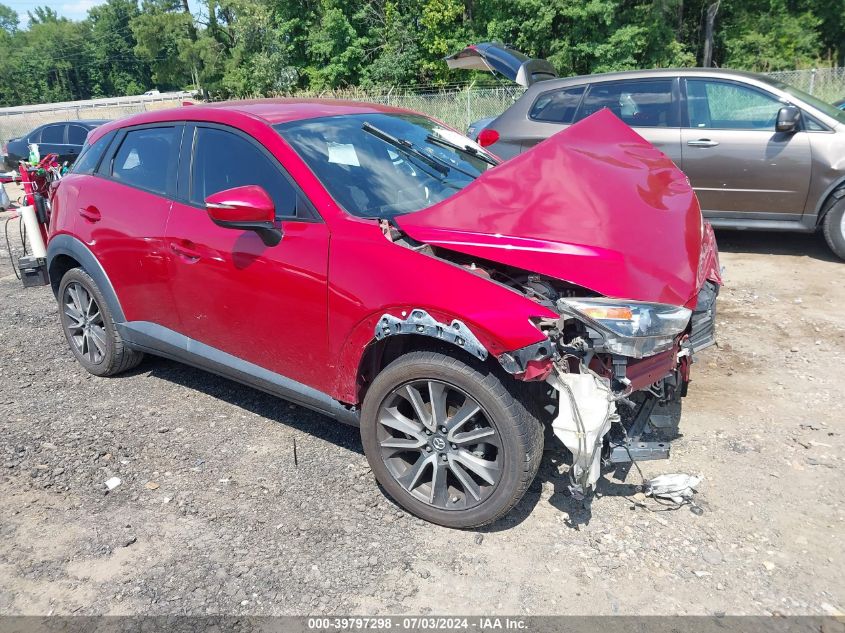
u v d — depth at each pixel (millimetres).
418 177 3564
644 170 3432
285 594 2586
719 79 6543
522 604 2502
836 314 5184
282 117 3555
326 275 3021
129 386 4461
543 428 2787
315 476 3363
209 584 2645
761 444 3490
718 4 31672
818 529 2842
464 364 2717
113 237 4016
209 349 3721
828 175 6168
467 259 2904
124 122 4281
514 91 16859
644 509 3014
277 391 3463
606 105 6918
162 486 3314
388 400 2941
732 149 6430
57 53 96875
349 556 2783
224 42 42000
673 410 3855
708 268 3131
